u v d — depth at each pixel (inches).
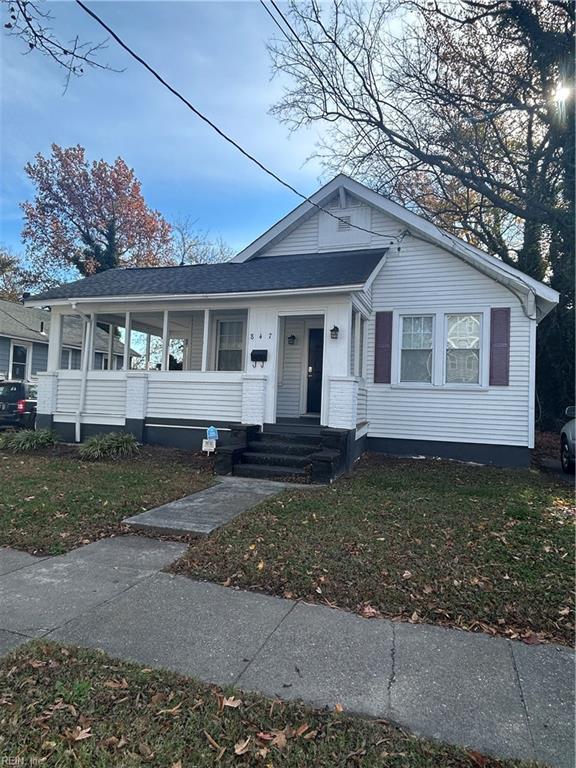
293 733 86.8
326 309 362.0
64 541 191.5
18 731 85.4
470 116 502.9
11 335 838.5
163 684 100.4
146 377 415.8
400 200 613.3
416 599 142.5
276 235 483.5
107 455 372.2
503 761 81.3
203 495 263.0
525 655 115.6
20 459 367.6
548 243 615.2
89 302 426.3
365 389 424.8
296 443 347.9
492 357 401.1
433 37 500.4
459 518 220.8
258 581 154.2
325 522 210.8
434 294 420.2
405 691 100.3
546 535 201.0
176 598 142.9
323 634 123.3
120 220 1310.3
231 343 486.3
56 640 118.1
